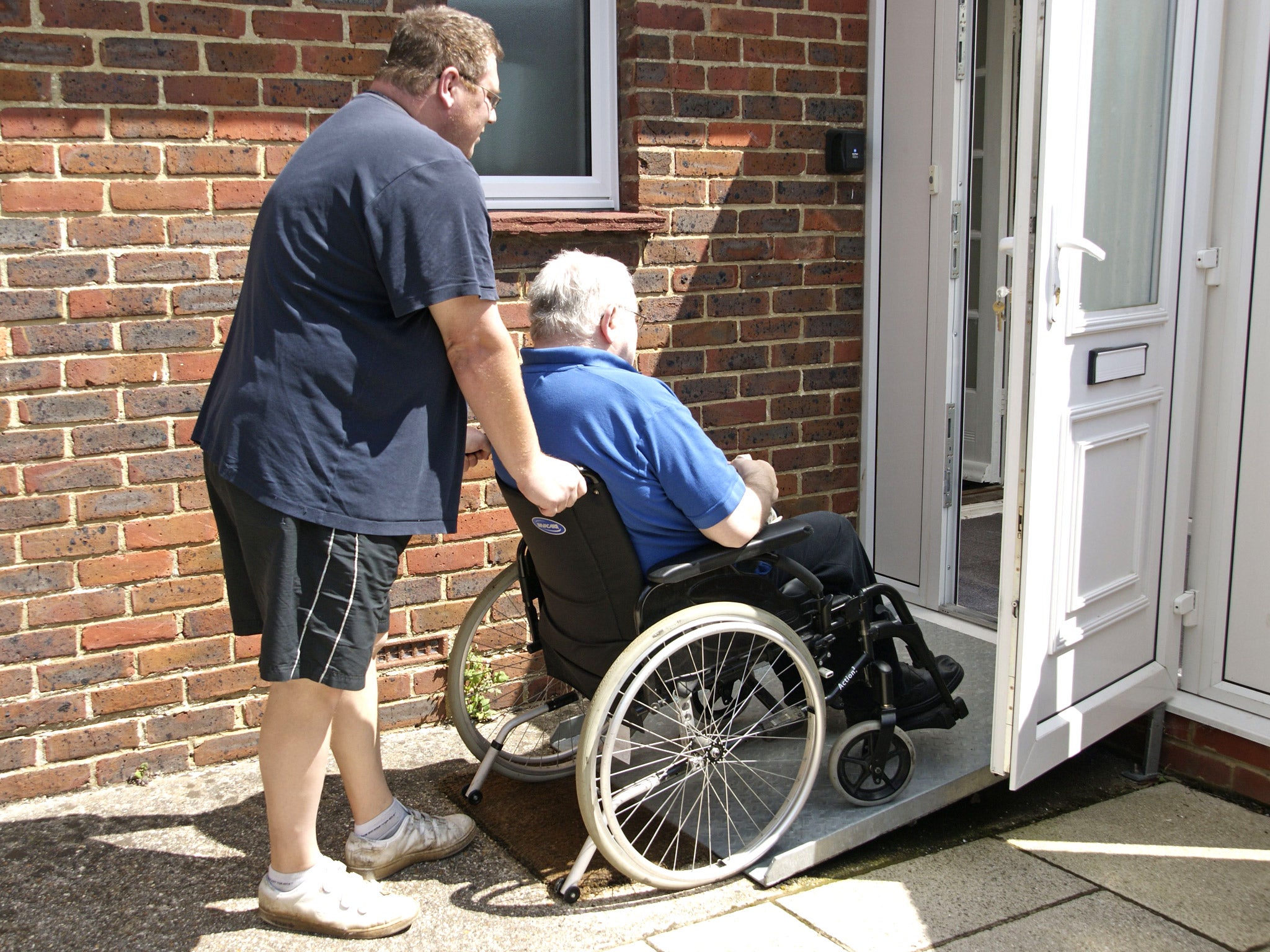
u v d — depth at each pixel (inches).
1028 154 91.7
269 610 79.6
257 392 78.2
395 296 77.5
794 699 115.6
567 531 89.0
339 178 77.6
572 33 132.8
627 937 87.5
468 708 128.3
